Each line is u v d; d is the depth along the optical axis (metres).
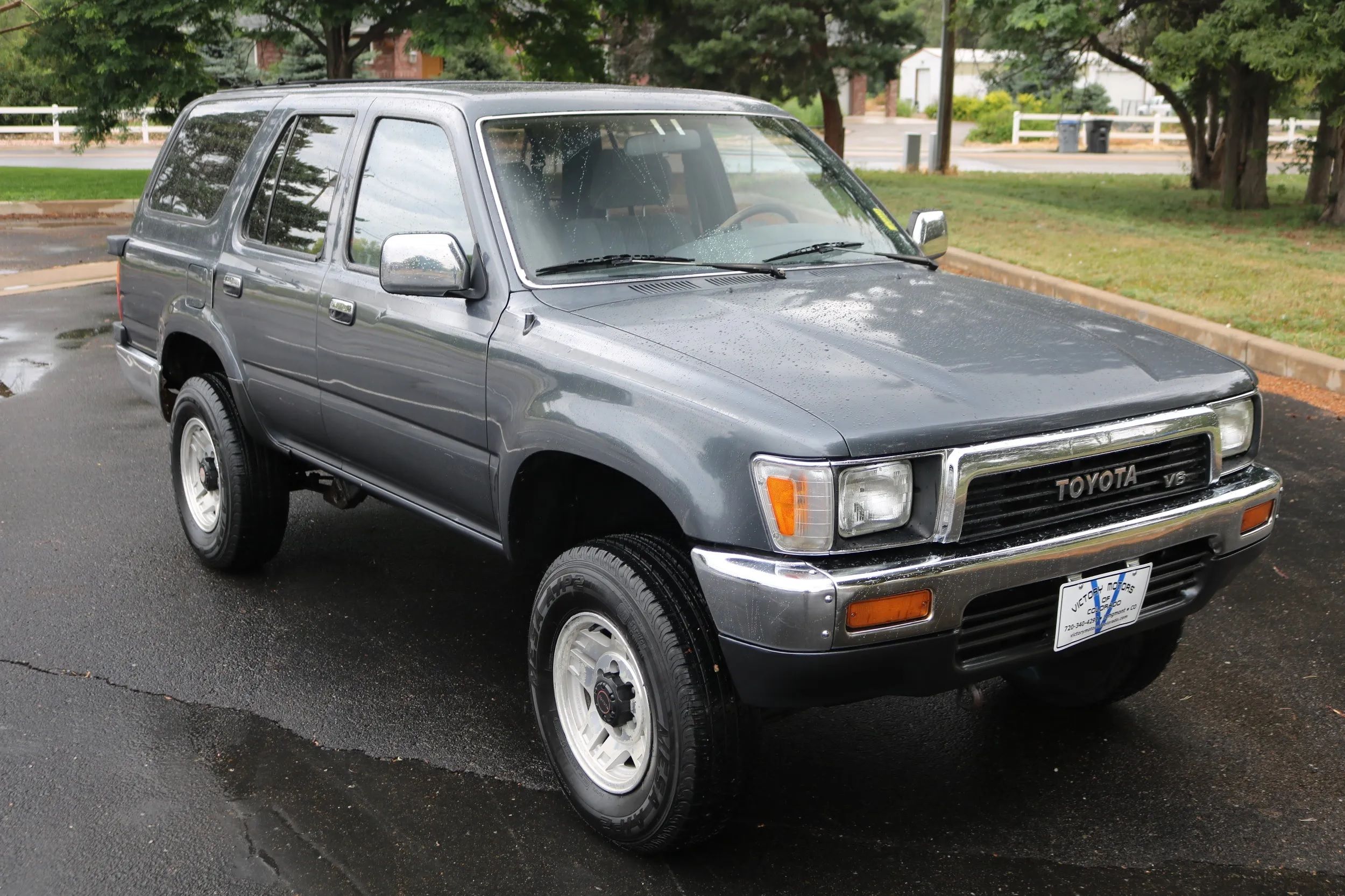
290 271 4.54
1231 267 12.27
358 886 3.18
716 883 3.20
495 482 3.71
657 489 3.05
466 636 4.76
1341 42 14.79
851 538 2.84
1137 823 3.47
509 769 3.79
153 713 4.12
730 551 2.92
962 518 2.90
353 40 26.05
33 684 4.32
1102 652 3.97
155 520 6.05
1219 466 3.38
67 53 18.66
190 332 5.13
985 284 4.13
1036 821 3.49
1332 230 16.16
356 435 4.33
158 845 3.36
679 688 3.03
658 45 25.06
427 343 3.87
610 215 3.95
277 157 4.85
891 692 2.96
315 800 3.59
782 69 25.14
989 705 4.22
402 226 4.11
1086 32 17.59
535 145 3.97
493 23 19.89
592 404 3.27
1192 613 3.46
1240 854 3.32
